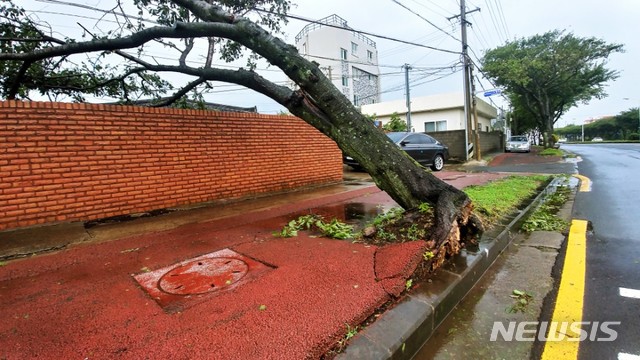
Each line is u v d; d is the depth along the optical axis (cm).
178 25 421
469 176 951
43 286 261
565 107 2922
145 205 520
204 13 435
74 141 451
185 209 546
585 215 523
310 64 391
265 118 686
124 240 382
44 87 643
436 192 364
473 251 329
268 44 391
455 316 248
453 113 2295
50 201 434
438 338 221
